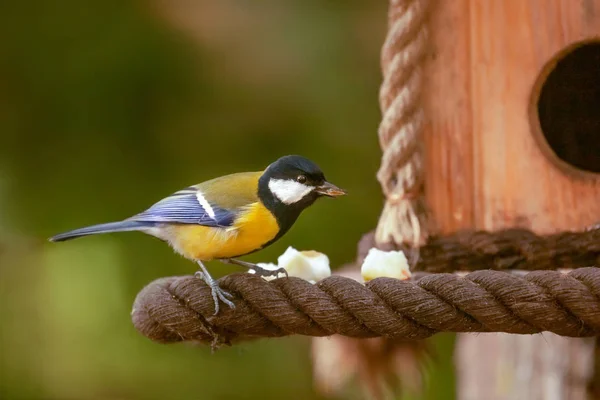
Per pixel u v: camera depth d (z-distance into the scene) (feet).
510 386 36.06
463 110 27.78
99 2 42.86
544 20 27.40
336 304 22.39
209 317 23.20
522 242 27.02
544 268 27.07
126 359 42.86
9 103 42.06
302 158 26.23
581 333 22.12
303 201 26.05
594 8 27.12
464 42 27.76
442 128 27.89
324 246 41.60
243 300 23.17
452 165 27.81
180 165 42.29
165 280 25.26
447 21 27.78
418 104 27.61
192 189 26.73
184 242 26.23
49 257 42.86
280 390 42.63
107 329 42.70
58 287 42.70
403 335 22.27
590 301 21.43
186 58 42.93
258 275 24.23
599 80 27.22
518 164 27.55
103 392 42.88
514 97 27.58
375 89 43.50
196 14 43.39
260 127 43.06
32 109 42.11
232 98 43.04
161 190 41.93
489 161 27.68
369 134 42.91
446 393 40.98
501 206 27.61
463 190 27.76
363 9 44.37
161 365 42.86
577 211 27.25
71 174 41.91
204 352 42.52
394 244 27.76
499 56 27.61
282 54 43.86
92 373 42.86
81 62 42.29
